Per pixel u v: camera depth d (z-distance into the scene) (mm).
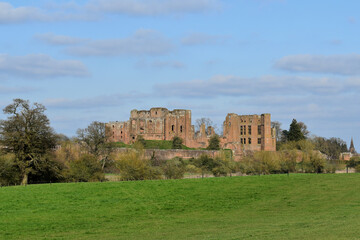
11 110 99125
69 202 68750
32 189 76625
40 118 100688
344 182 85312
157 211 64875
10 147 97688
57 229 53875
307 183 84938
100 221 58438
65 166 103375
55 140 103062
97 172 103375
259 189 79688
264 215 61219
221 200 71750
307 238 41125
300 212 62469
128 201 70188
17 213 61719
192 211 65125
